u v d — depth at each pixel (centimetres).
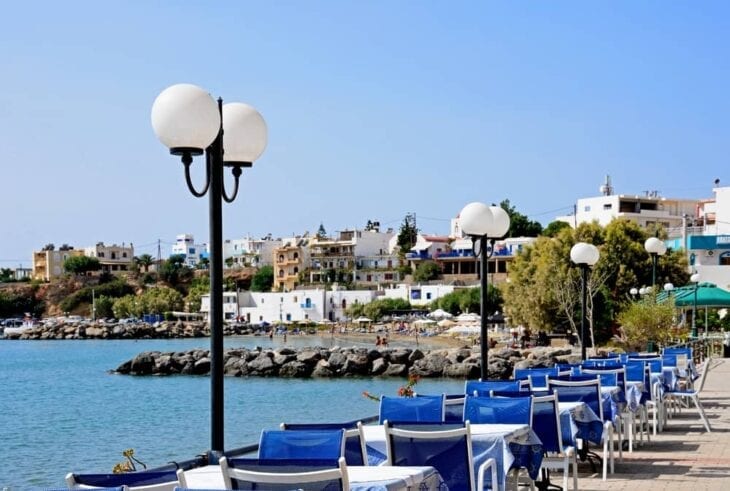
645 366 1450
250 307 13575
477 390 994
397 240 15525
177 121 781
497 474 773
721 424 1606
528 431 842
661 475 1119
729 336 3803
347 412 3628
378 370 6003
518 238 11888
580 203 11500
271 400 4272
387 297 12225
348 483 509
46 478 2150
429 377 5753
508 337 8212
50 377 6412
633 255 5194
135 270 18850
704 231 9294
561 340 5969
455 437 706
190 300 15962
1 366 7719
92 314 16588
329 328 12106
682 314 3969
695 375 2070
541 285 5075
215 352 773
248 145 873
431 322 10381
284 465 518
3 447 2731
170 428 3172
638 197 11162
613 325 4803
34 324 15738
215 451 740
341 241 15362
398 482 580
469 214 1405
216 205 800
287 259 15400
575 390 1100
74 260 18625
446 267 12950
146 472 530
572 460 1008
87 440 2866
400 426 720
